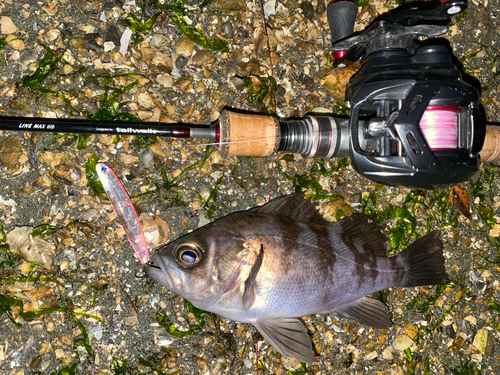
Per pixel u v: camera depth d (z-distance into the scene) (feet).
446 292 1.01
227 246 0.79
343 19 0.93
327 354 0.96
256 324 0.83
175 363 0.89
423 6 1.03
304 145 0.85
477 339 1.01
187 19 0.94
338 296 0.85
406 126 0.78
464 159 0.80
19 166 0.87
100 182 0.88
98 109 0.89
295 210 0.87
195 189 0.92
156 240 0.89
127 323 0.88
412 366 0.98
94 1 0.90
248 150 0.83
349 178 0.99
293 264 0.81
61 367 0.86
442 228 1.02
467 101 0.79
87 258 0.87
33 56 0.88
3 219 0.86
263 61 0.97
